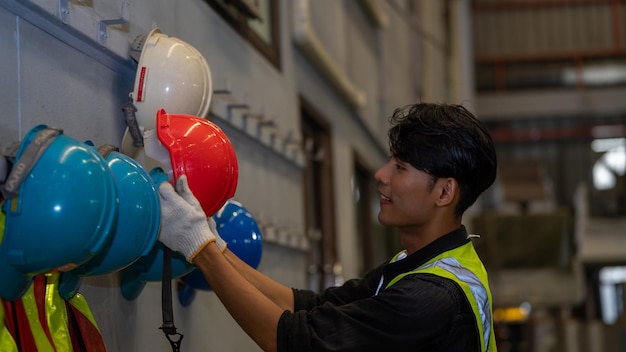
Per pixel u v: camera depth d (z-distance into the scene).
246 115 3.43
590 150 17.80
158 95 2.13
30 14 1.80
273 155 4.02
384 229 8.70
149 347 2.50
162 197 1.86
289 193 4.35
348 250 6.26
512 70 17.84
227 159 2.01
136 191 1.76
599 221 12.02
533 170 13.54
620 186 12.48
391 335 1.83
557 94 17.55
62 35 1.95
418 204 2.01
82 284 2.03
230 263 2.06
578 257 11.97
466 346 1.91
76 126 2.03
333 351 1.80
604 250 11.94
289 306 2.26
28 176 1.51
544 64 17.81
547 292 10.36
